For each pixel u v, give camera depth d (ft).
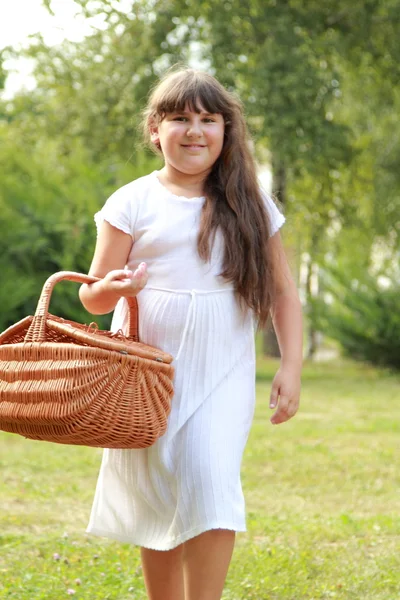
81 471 27.40
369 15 74.49
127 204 11.74
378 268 80.12
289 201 84.89
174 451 11.35
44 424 10.32
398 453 31.78
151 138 12.32
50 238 55.98
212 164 11.88
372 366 76.59
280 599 15.19
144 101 72.54
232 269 11.43
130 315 11.64
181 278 11.46
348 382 65.21
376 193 84.79
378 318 72.54
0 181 57.62
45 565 16.65
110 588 15.16
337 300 74.74
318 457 30.58
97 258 11.80
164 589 12.12
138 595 14.87
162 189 11.80
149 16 72.54
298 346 12.16
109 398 10.25
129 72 73.00
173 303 11.42
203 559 11.19
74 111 77.77
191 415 11.33
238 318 11.71
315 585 15.79
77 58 77.10
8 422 10.62
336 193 85.51
